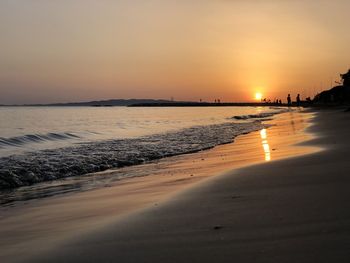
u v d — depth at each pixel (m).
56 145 24.30
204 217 6.23
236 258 4.45
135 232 5.74
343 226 5.18
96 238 5.60
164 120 67.69
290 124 41.25
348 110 58.25
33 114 92.81
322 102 146.50
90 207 8.38
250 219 5.86
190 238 5.25
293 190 7.59
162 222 6.15
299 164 10.95
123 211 7.54
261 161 12.70
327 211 5.93
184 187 9.09
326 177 8.66
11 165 14.58
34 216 7.96
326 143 17.55
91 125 50.41
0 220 7.77
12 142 25.50
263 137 26.61
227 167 13.27
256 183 8.64
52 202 9.39
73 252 5.12
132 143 24.70
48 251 5.26
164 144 23.95
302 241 4.77
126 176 13.05
